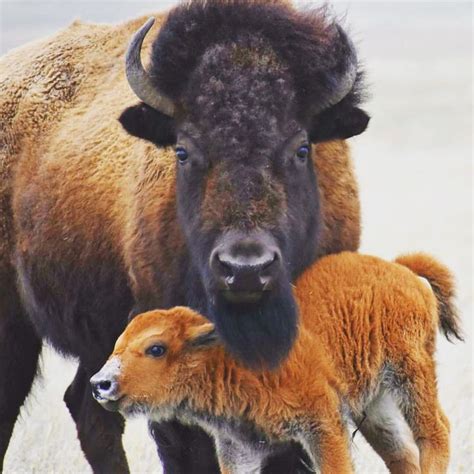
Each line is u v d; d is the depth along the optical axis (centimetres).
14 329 3569
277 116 2605
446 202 10706
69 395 3725
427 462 2814
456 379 4612
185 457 2916
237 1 2703
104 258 3142
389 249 7769
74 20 3766
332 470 2641
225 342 2578
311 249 2778
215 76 2622
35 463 3744
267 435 2683
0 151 3534
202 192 2603
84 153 3278
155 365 2647
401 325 2806
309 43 2684
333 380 2689
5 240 3497
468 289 6316
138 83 2711
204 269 2570
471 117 18550
